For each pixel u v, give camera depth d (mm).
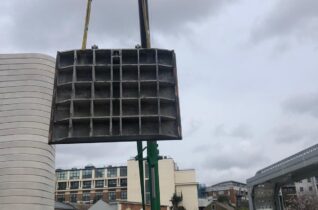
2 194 24297
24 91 26438
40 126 26062
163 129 14562
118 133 14312
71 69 14984
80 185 120125
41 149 25766
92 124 14289
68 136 14070
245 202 140625
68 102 14453
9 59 27156
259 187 49312
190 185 91625
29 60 27188
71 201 118562
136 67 15172
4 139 25438
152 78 15180
